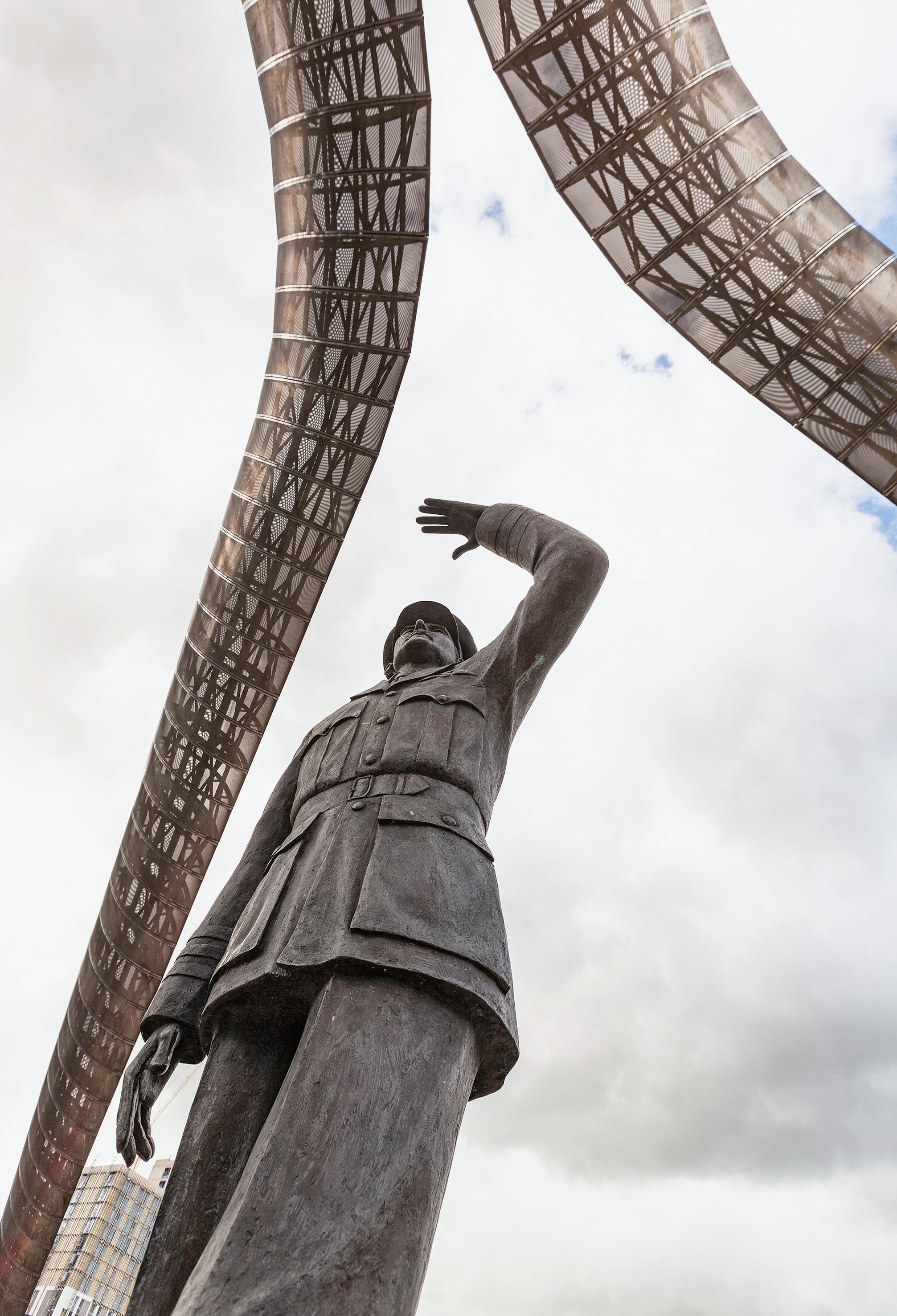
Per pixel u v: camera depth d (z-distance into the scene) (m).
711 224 6.13
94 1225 76.31
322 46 6.33
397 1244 2.59
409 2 6.06
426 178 6.62
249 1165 2.72
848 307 5.95
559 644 4.71
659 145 6.07
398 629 5.93
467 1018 3.24
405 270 6.91
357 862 3.64
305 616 7.93
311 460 7.59
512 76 6.14
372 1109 2.80
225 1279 2.39
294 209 7.02
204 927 4.25
